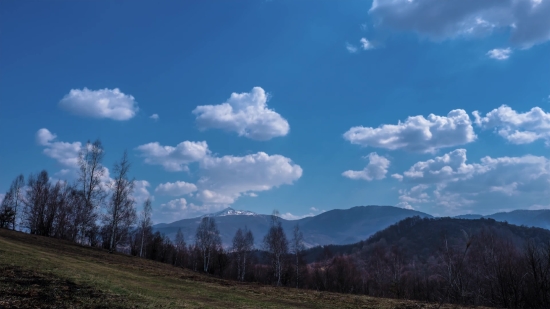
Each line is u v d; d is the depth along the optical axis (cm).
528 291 4559
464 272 4272
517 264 4938
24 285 1892
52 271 2372
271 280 7875
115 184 5956
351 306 3089
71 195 7188
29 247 3659
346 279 8206
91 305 1781
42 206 6981
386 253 11431
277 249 7300
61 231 6944
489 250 5303
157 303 2103
